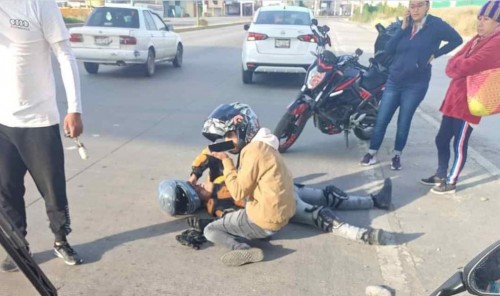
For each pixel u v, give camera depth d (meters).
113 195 4.98
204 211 4.64
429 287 3.54
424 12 5.39
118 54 12.24
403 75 5.58
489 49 4.45
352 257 3.92
